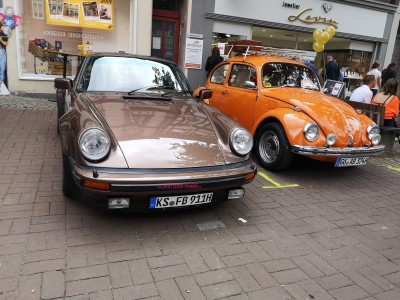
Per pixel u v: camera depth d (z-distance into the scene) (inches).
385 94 267.6
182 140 124.0
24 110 299.6
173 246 117.4
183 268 106.5
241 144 130.5
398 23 530.0
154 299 92.6
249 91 221.3
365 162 189.2
